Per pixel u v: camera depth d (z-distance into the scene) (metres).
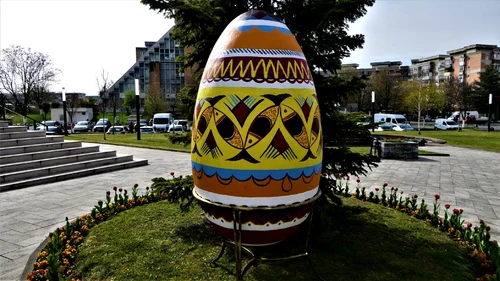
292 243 5.35
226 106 3.60
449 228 5.93
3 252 5.40
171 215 6.61
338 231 5.70
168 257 4.87
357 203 7.60
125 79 60.19
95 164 12.07
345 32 5.84
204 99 3.82
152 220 6.33
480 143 22.59
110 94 61.19
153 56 56.91
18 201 8.16
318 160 3.93
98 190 9.30
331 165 5.88
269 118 3.53
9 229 6.37
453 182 10.79
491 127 40.38
